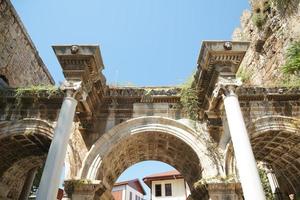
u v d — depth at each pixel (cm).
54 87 1209
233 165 1031
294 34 1530
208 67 1015
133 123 1155
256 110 1151
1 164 1348
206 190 992
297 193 1425
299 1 1505
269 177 1670
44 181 793
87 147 1102
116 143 1112
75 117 1128
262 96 1169
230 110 908
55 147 856
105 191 1165
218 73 978
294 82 1246
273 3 1781
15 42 1686
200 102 1166
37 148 1319
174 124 1142
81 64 1000
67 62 1006
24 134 1154
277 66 1680
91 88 1052
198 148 1083
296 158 1293
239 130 864
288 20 1606
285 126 1121
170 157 1417
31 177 1681
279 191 1590
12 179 1486
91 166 1053
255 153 1362
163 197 3381
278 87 1183
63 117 912
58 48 999
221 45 990
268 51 1816
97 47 1005
